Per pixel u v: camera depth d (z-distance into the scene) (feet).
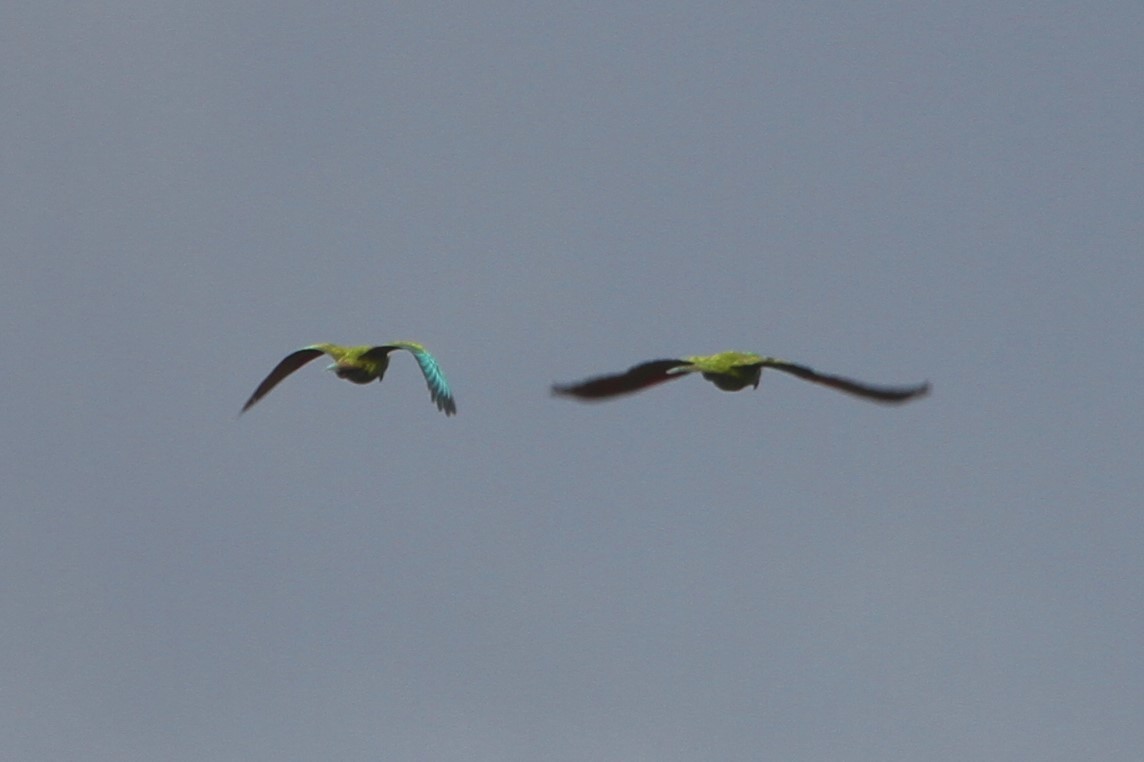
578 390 55.77
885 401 52.49
